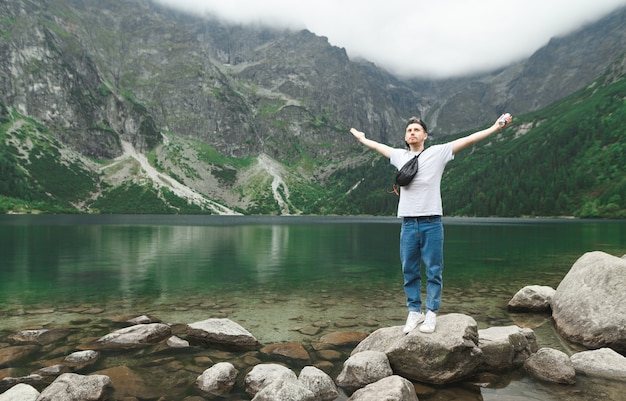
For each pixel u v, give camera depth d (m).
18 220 107.06
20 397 5.80
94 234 56.38
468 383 6.95
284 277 20.66
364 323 11.39
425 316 7.75
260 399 5.73
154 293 16.00
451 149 6.61
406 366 7.26
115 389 6.53
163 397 6.27
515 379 7.11
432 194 6.67
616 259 10.79
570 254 32.44
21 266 23.94
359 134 7.86
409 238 7.04
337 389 6.77
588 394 6.36
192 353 8.46
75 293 15.87
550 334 10.38
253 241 48.88
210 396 6.34
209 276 20.78
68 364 7.67
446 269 23.58
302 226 100.81
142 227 81.00
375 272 22.64
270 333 10.32
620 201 157.75
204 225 100.25
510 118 5.87
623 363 7.34
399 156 7.07
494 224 110.06
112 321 11.33
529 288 13.20
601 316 9.53
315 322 11.49
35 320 11.42
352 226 101.81
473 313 12.73
